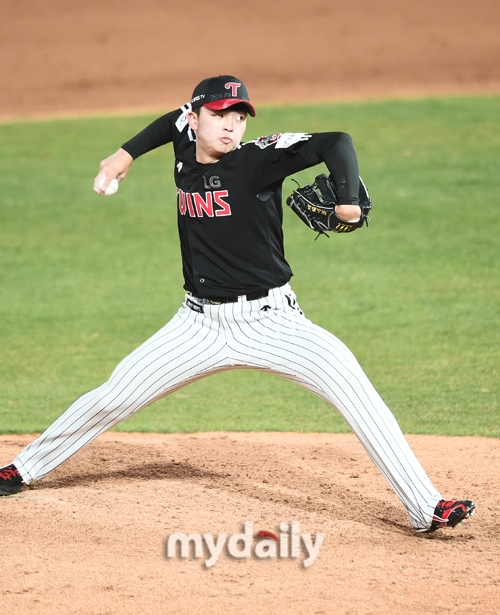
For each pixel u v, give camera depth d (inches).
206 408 1000.2
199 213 597.3
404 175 1930.4
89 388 1061.1
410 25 3218.5
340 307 1332.4
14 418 949.2
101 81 2883.9
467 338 1194.0
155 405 1015.6
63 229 1742.1
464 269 1477.6
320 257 1566.2
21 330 1280.8
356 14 3358.8
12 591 519.2
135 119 2471.7
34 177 2030.0
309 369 601.3
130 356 636.7
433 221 1699.1
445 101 2482.8
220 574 544.1
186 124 639.1
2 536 593.6
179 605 505.0
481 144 2108.8
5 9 3506.4
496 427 895.1
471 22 3203.7
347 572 547.8
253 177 576.7
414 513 603.5
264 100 2618.1
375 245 1608.0
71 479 718.5
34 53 3127.5
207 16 3420.3
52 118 2518.5
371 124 2282.2
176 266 1556.3
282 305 617.0
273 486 703.1
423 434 873.5
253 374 1139.9
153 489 689.0
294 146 561.3
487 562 564.7
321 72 2876.5
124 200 1884.8
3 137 2333.9
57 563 555.2
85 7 3526.1
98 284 1475.1
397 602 509.0
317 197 558.3
